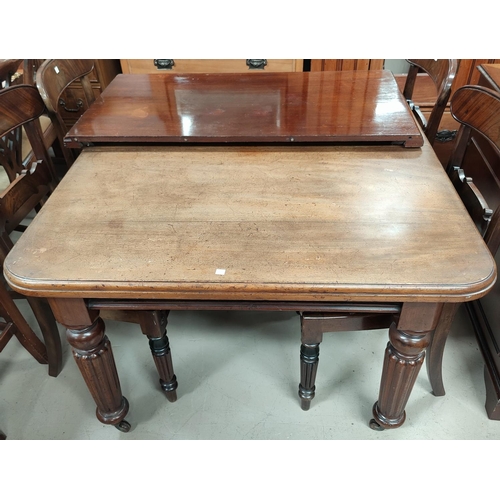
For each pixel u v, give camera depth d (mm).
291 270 879
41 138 1365
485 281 850
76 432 1429
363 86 1549
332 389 1525
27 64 1724
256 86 1573
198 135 1267
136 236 974
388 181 1126
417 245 928
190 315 1813
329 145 1287
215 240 956
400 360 1070
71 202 1082
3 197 1209
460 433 1387
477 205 1168
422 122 1518
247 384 1551
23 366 1636
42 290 885
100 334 1082
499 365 1370
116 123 1349
